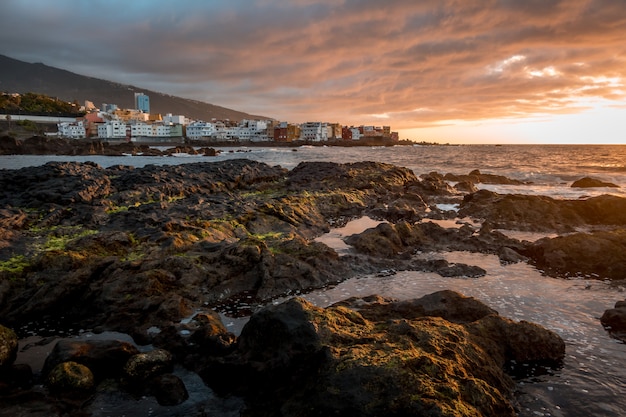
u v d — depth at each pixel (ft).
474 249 76.43
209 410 32.17
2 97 593.83
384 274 64.39
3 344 37.19
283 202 102.53
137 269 55.26
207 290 55.11
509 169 230.27
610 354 39.14
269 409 30.96
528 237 88.12
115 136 599.16
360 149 610.24
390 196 134.51
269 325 34.94
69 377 33.73
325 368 29.66
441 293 44.98
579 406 31.48
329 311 36.91
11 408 31.65
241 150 516.73
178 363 37.93
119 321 47.65
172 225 74.02
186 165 167.32
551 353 37.96
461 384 28.60
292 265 60.44
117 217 82.58
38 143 408.87
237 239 76.18
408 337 33.76
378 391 27.09
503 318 39.70
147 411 32.09
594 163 278.26
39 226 77.82
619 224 94.48
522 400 32.19
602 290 56.39
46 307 50.03
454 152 514.68
